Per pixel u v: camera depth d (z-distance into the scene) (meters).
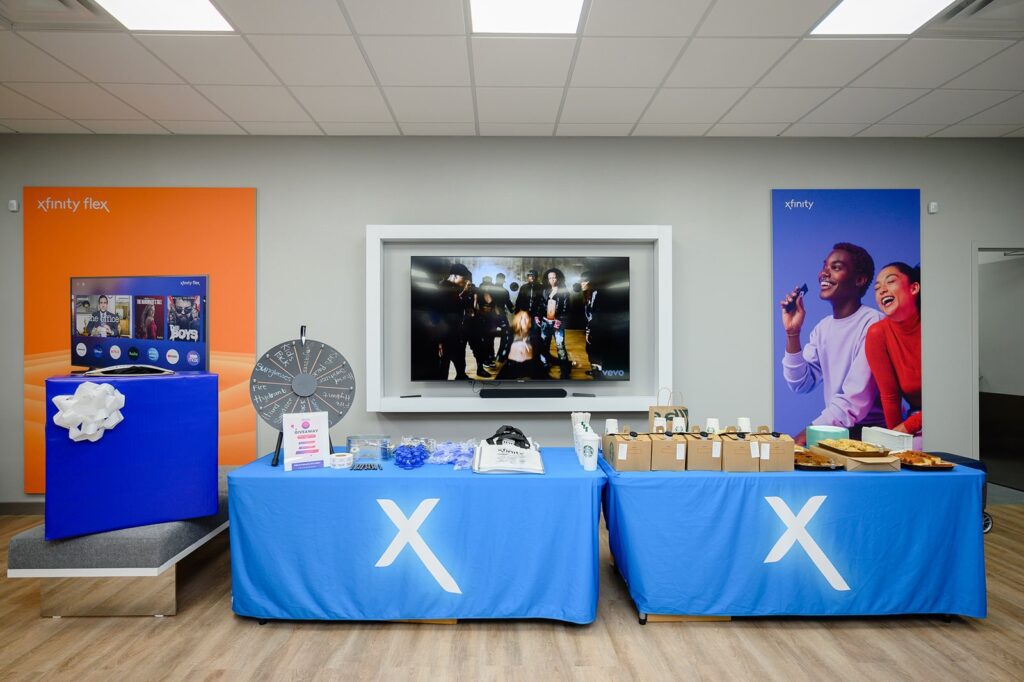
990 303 5.43
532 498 2.36
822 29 2.73
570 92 3.41
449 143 4.16
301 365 2.70
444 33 2.75
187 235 4.09
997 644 2.25
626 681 2.00
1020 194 4.27
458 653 2.17
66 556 2.40
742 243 4.21
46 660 2.12
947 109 3.70
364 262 4.14
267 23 2.65
